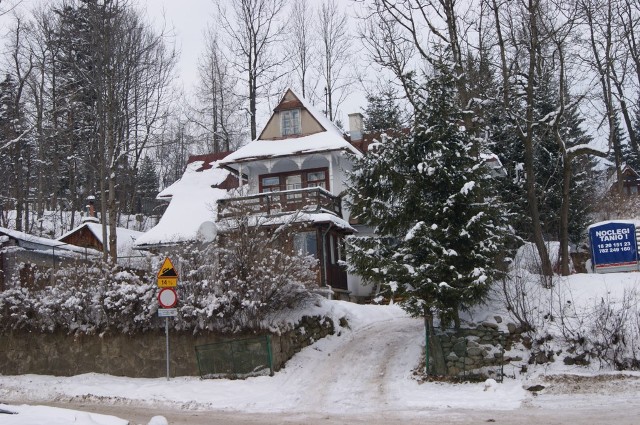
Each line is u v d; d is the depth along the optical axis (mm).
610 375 13883
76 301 19016
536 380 14227
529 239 27891
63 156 46062
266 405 14469
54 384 18141
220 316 17453
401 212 16641
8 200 46469
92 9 27703
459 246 15961
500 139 28469
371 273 16203
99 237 34062
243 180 36438
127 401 15820
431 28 20266
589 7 21922
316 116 33031
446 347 15609
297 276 18594
